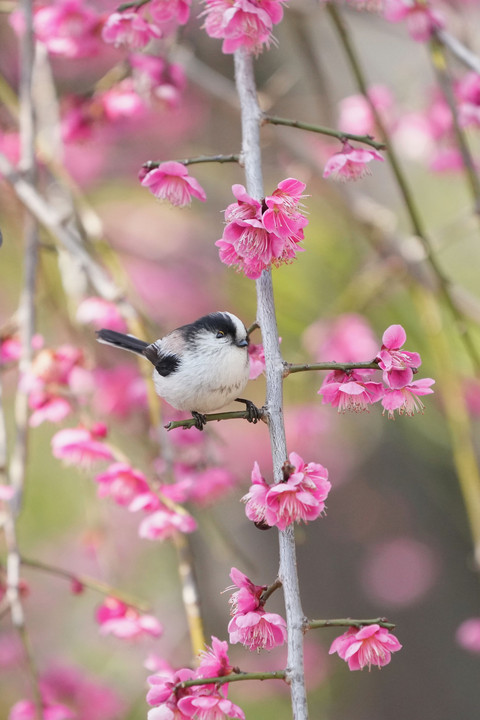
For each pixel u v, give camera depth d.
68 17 9.19
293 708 4.78
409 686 13.05
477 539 8.54
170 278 13.82
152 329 9.13
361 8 8.48
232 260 5.38
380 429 13.20
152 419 8.07
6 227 11.67
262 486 4.92
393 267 10.74
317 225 12.28
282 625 4.98
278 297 12.04
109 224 14.18
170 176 5.81
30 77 9.14
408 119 11.34
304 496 4.83
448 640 13.17
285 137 11.37
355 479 13.53
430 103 11.27
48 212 8.78
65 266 9.54
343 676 13.19
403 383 5.16
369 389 5.35
